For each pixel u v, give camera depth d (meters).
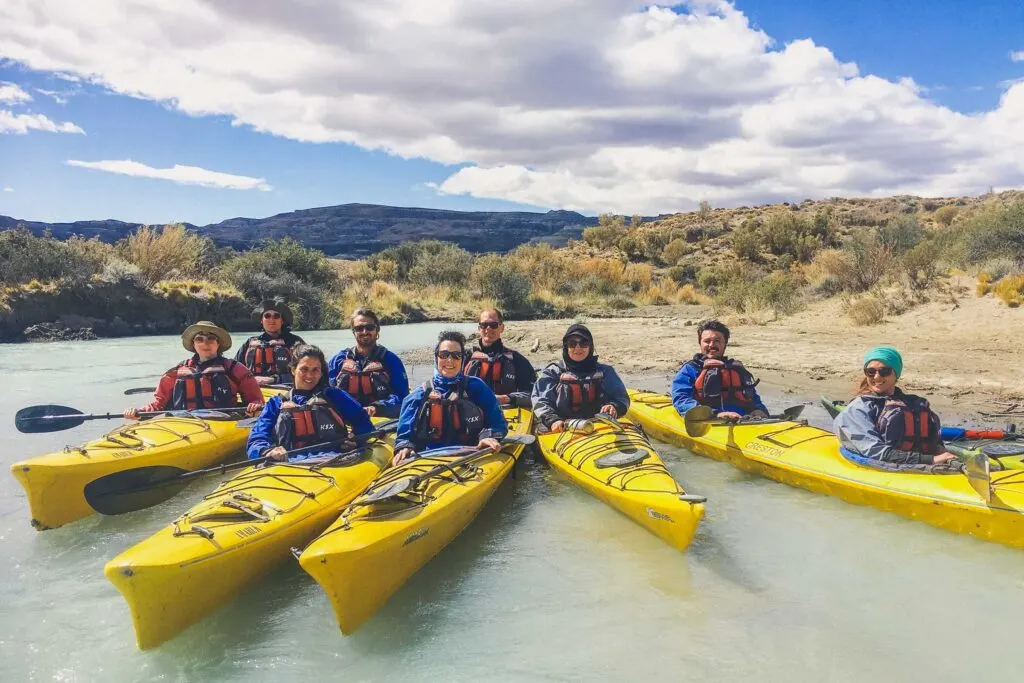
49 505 5.22
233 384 7.26
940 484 5.02
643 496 4.89
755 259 39.19
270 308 9.34
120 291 17.38
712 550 4.89
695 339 15.37
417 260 29.67
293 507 4.54
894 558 4.71
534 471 6.92
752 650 3.66
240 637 3.88
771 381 10.66
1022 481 4.79
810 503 5.74
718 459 6.94
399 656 3.67
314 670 3.56
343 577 3.74
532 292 25.59
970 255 18.66
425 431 5.70
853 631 3.83
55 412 6.36
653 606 4.14
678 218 62.28
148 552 3.70
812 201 68.88
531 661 3.61
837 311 16.83
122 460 5.62
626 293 27.70
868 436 5.57
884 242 25.41
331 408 5.66
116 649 3.73
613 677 3.45
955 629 3.84
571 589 4.37
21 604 4.19
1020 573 4.45
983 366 10.59
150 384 10.93
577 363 6.99
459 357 5.73
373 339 7.46
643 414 8.27
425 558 4.54
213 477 6.68
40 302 16.39
